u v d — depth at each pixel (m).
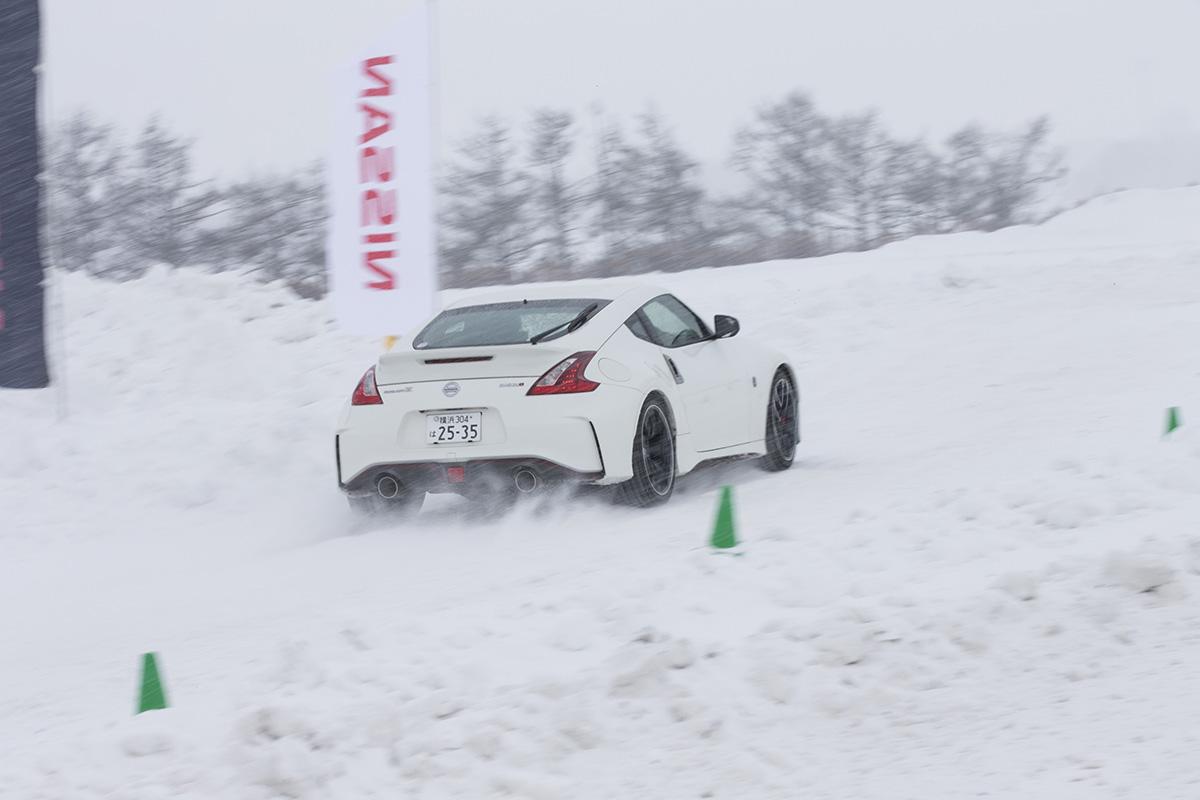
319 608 23.98
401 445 29.67
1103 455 26.41
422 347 31.19
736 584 20.06
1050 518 22.41
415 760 14.05
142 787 14.04
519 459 28.97
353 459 30.12
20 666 22.41
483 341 30.73
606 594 19.84
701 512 29.34
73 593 28.62
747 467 36.25
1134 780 12.78
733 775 13.62
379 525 32.09
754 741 14.43
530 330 30.78
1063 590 18.28
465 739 14.41
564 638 17.84
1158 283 67.69
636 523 28.69
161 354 57.06
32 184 48.72
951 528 22.55
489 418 29.23
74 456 41.31
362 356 56.34
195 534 34.19
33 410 50.38
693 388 32.00
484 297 33.56
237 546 32.25
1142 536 20.69
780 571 20.72
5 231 48.53
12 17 47.41
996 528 22.33
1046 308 62.62
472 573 25.38
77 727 17.86
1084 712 14.70
